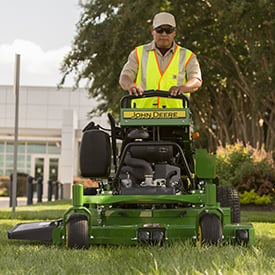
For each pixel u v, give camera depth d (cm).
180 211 782
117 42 2455
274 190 2241
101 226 751
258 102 2434
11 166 5422
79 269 542
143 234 727
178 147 783
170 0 2262
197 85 820
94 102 5522
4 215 1512
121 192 768
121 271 516
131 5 2291
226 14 2144
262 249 677
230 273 469
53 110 5534
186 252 606
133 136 776
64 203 2512
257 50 2273
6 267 563
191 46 2444
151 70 852
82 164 788
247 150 2378
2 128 5419
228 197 980
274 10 2130
